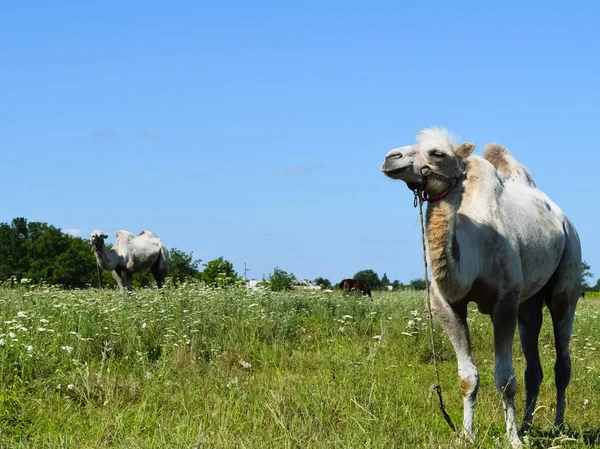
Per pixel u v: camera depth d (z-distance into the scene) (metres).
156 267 26.48
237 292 15.89
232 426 6.70
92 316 11.54
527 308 8.10
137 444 6.12
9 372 8.27
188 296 14.16
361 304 15.62
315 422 6.50
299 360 10.47
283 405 6.82
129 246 25.14
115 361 9.89
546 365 10.91
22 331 9.66
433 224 6.47
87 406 7.43
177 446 5.86
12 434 6.50
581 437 6.70
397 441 6.13
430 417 7.34
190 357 10.02
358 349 10.87
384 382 8.34
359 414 6.77
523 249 7.21
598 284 83.06
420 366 10.62
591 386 9.44
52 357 8.98
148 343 10.74
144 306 13.35
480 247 6.76
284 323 12.45
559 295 8.09
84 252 59.38
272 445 5.97
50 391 7.86
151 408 7.37
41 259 58.66
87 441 6.37
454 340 6.74
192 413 7.07
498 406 8.02
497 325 6.87
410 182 6.57
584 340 13.18
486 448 6.25
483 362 11.12
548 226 7.62
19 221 61.16
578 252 8.21
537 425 7.86
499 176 7.59
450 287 6.50
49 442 6.18
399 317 13.62
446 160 6.48
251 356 10.71
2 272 58.00
